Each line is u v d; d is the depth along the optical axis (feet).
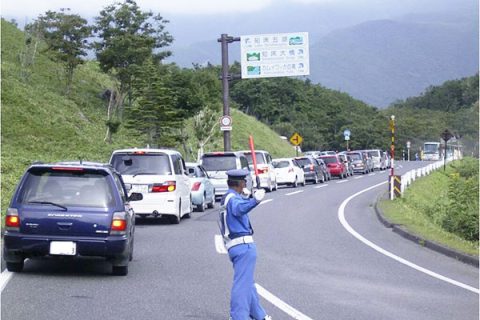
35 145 136.56
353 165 208.85
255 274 42.24
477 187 93.40
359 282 40.19
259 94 337.72
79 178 39.29
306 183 160.56
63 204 38.34
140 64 165.78
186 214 76.54
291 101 358.43
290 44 138.62
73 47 171.83
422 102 512.22
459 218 90.33
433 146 341.62
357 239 61.21
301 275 42.11
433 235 61.41
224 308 32.19
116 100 176.45
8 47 188.44
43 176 39.19
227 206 27.40
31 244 37.83
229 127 134.72
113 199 39.06
